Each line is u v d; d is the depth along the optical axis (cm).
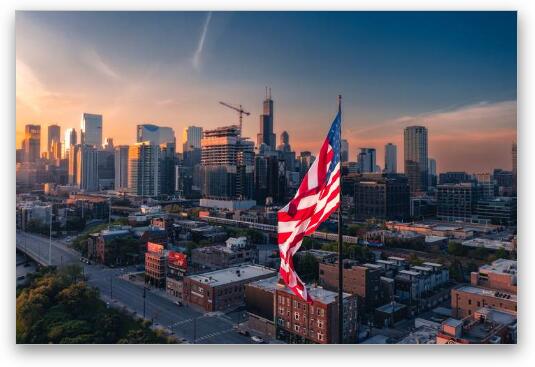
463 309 8225
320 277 10331
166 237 16038
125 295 10575
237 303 9800
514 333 5822
